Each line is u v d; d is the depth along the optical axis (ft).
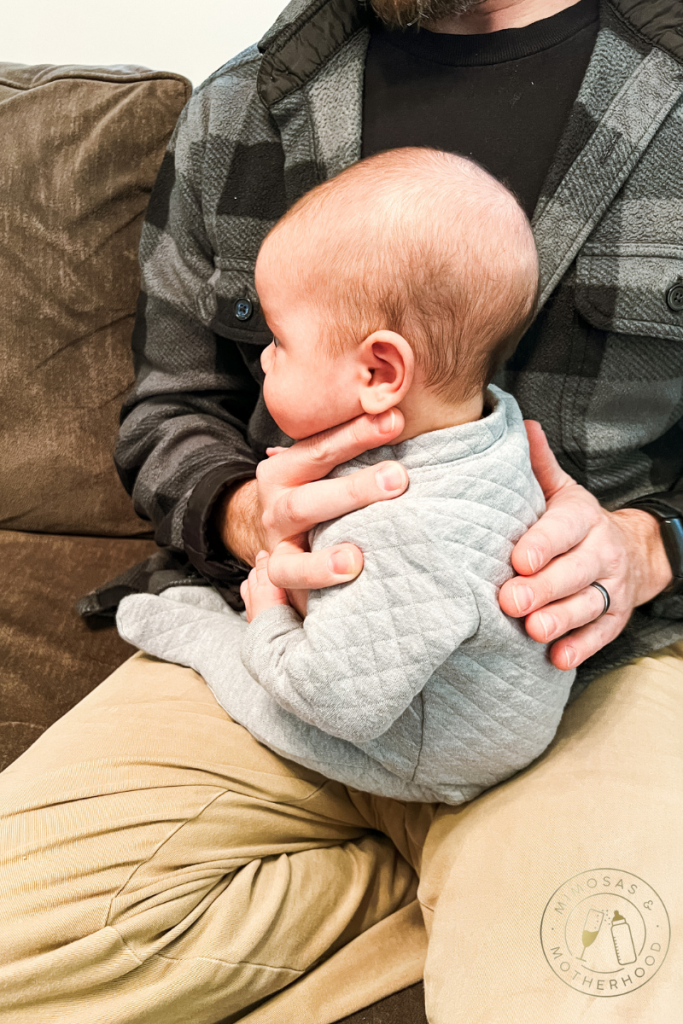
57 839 2.04
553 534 1.94
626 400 2.48
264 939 2.12
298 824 2.38
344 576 1.80
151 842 2.10
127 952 1.95
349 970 2.24
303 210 1.84
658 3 2.45
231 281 2.87
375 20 2.74
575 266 2.43
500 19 2.61
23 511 3.59
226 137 2.89
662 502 2.47
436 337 1.76
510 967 1.81
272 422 2.88
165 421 3.05
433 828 2.29
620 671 2.46
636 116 2.38
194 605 2.77
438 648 1.75
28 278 3.47
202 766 2.25
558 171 2.42
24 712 3.10
